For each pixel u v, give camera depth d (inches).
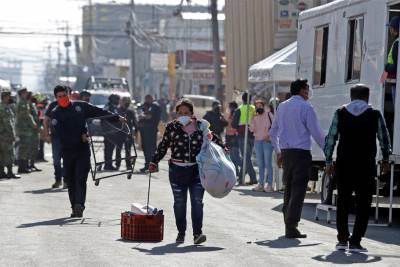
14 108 2322.8
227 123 2209.6
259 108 1968.5
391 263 981.2
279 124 1193.4
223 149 1123.3
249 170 2165.4
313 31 1644.9
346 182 1075.9
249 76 2164.1
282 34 3070.9
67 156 1354.6
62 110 1352.1
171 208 1518.2
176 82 7071.9
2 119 2106.3
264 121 1964.8
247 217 1424.7
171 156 1111.0
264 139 1959.9
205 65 7539.4
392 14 1382.9
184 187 1109.1
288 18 3068.4
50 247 1032.8
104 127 1489.9
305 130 1181.7
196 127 1107.9
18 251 999.0
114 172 2410.2
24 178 2135.8
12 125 2121.1
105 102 4050.2
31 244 1054.4
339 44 1517.0
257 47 3425.2
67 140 1349.7
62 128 1349.7
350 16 1470.2
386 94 1381.6
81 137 1349.7
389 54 1315.2
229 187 1099.3
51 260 938.1
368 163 1074.1
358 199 1075.9
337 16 1530.5
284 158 1187.3
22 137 2304.4
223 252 1031.6
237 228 1272.1
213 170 1090.7
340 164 1079.0
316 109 1622.8
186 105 1112.8
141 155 3361.2
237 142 2182.6
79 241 1088.8
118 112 2456.9
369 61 1389.0
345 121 1077.8
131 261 945.5
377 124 1080.8
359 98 1089.4
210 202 1667.1
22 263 917.8
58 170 1866.4
